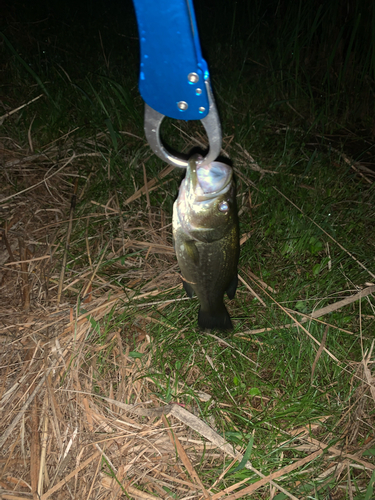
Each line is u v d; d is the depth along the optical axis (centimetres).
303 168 103
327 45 134
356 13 127
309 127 117
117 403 64
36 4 156
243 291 80
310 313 78
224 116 113
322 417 67
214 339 73
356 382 70
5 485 58
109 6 158
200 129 108
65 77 120
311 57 140
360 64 129
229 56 136
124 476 60
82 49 138
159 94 32
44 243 82
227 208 45
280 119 120
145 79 31
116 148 94
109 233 86
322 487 60
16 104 110
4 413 63
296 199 94
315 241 87
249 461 62
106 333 71
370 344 74
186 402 67
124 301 76
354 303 78
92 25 149
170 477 60
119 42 143
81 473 59
